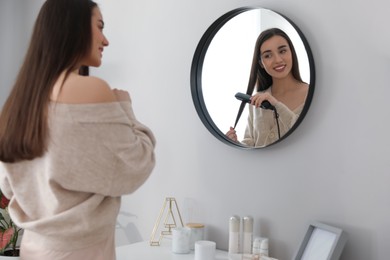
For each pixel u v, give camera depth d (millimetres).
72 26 926
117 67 2016
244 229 1487
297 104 1425
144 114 1904
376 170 1279
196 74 1706
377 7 1292
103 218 923
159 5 1874
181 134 1773
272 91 1496
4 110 914
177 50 1803
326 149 1380
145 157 955
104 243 957
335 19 1372
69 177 862
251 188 1554
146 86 1902
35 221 911
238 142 1579
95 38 992
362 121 1310
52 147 859
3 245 1463
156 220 1839
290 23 1439
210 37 1676
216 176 1654
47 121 870
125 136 904
